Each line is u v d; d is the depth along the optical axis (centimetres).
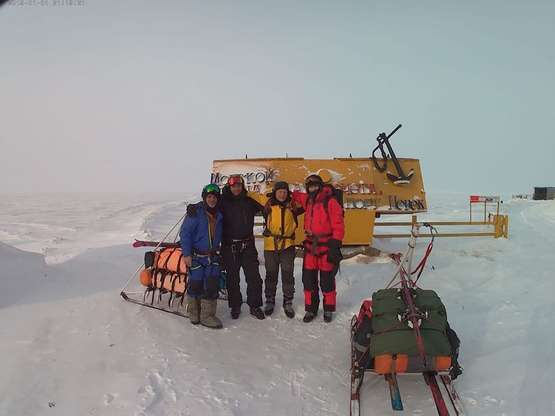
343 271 768
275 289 576
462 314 555
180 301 569
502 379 387
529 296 607
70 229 1841
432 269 793
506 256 888
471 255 913
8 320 514
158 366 416
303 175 819
